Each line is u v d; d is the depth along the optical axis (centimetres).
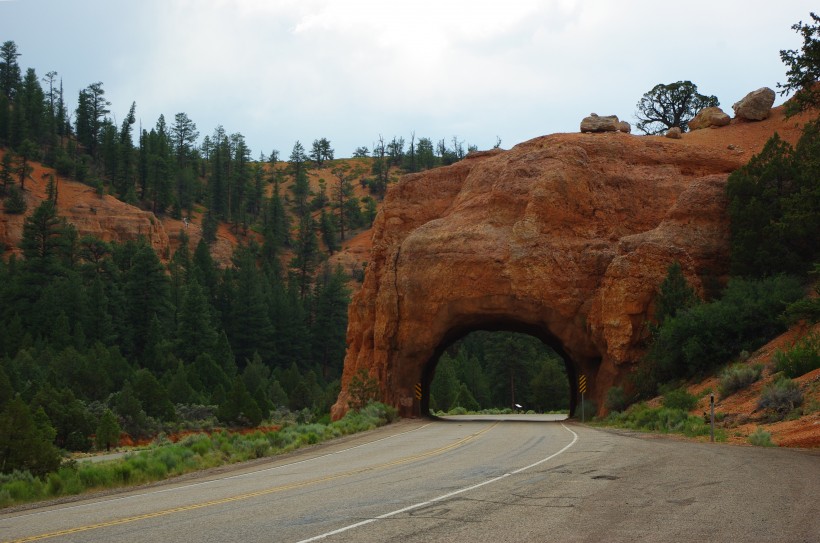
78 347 8881
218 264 16212
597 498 1066
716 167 4512
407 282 4431
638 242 3888
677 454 1681
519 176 4409
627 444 2016
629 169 4500
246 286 11819
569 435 2508
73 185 16612
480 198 4525
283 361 11769
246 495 1260
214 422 6322
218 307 12575
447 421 4184
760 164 3816
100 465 1969
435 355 5009
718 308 3369
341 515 983
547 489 1162
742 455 1625
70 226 13638
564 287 4100
